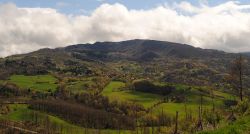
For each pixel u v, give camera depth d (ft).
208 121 271.08
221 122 232.32
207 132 113.50
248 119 127.85
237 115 217.77
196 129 284.20
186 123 358.23
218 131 112.57
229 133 110.11
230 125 122.72
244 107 224.74
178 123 453.99
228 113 254.47
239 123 125.80
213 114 276.21
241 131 111.04
